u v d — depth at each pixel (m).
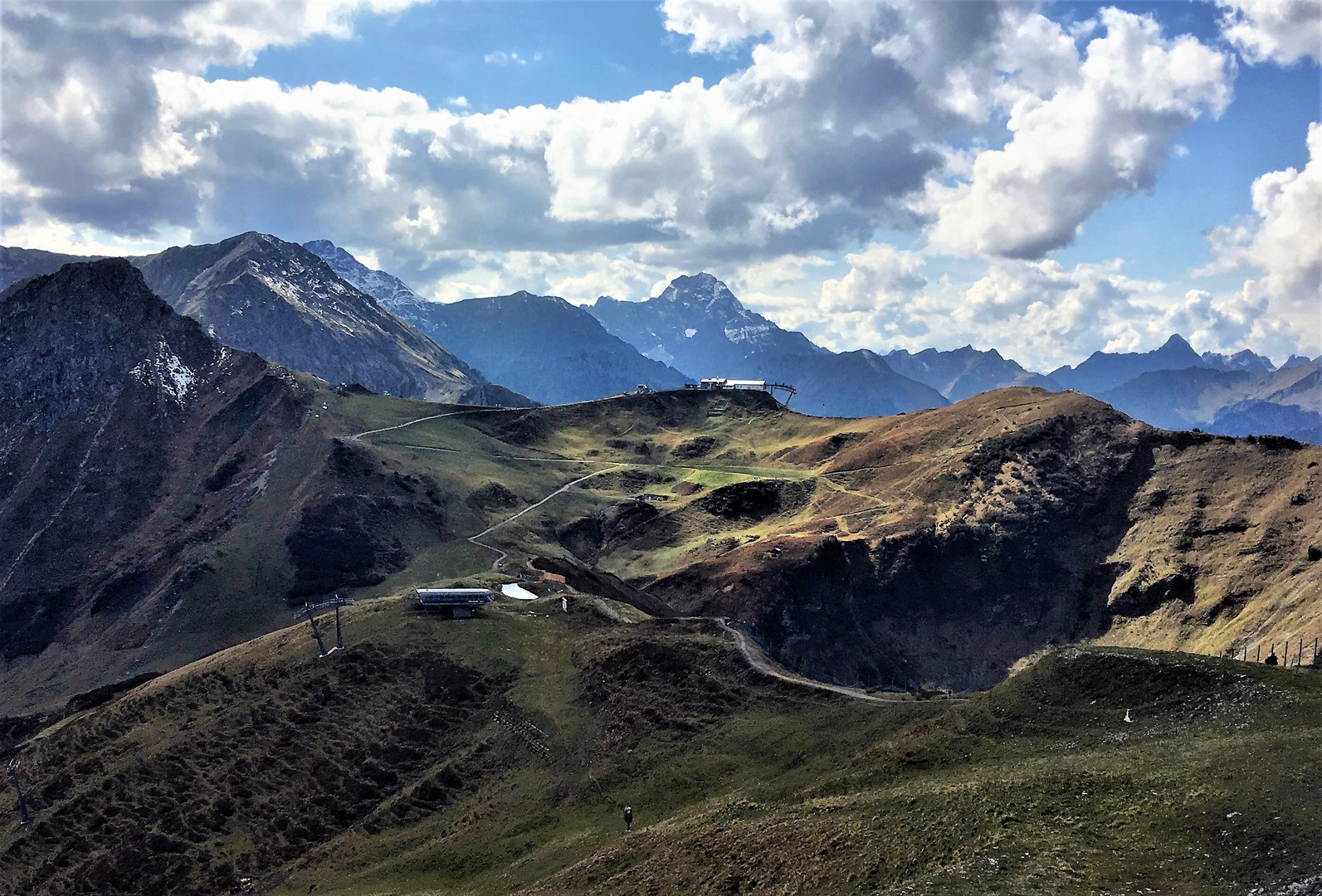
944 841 45.84
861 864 46.75
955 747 63.56
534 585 137.25
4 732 146.88
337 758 93.19
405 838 81.00
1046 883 39.09
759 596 167.38
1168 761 49.81
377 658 105.69
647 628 107.44
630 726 86.94
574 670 100.75
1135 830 42.84
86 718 109.06
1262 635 129.25
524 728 91.44
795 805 60.16
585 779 81.38
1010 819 46.16
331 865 79.19
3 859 87.69
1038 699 66.00
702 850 56.38
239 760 94.44
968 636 175.00
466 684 100.19
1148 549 174.12
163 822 88.38
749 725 82.69
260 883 79.94
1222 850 39.56
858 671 163.50
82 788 94.50
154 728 102.00
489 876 69.56
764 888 49.06
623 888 55.22
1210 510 175.00
